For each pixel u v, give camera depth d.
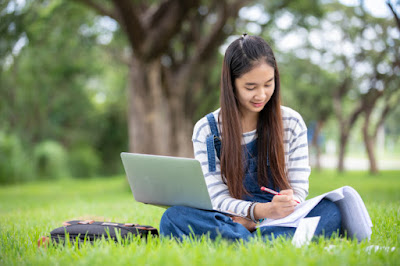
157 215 4.65
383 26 17.08
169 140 14.20
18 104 21.34
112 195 10.44
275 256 2.21
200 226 2.71
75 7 11.76
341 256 2.18
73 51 14.64
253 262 2.12
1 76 18.61
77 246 2.61
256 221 2.88
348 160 45.06
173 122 14.05
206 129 3.11
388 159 47.53
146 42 10.40
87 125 25.31
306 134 3.10
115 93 24.28
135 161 2.84
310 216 2.74
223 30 12.98
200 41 13.05
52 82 20.72
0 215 5.64
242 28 13.82
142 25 10.17
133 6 9.46
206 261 2.15
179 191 2.76
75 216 4.96
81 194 11.48
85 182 19.53
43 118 22.88
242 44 2.85
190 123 15.76
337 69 20.11
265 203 2.78
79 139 24.55
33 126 22.62
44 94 21.33
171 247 2.50
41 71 18.81
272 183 3.04
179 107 13.95
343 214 2.79
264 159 3.00
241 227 2.74
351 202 2.72
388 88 18.42
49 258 2.42
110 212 5.33
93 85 24.42
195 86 15.52
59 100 22.22
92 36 13.00
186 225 2.75
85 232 2.85
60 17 12.09
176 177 2.70
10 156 19.28
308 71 20.83
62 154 22.02
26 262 2.41
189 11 10.20
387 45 16.81
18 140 20.28
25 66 18.19
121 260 2.22
